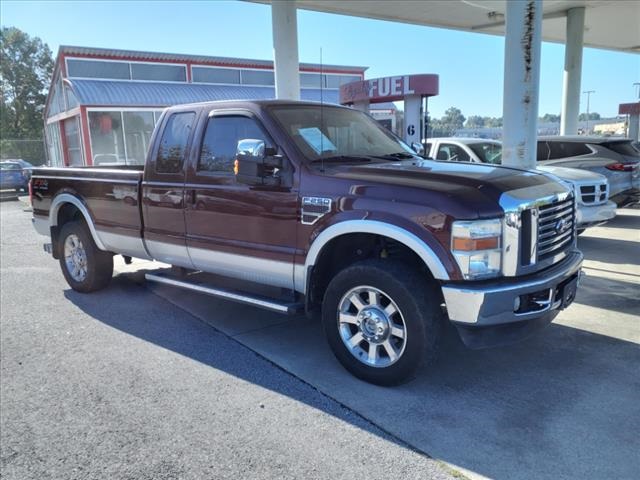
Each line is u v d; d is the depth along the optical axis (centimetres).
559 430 318
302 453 301
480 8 1372
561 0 1447
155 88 2527
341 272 383
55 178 639
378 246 395
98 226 590
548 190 379
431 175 368
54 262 851
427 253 334
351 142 463
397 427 326
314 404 357
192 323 528
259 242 428
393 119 2684
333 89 3091
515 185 361
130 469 291
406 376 363
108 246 594
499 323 336
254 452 303
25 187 2325
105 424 338
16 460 303
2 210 1761
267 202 416
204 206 464
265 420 338
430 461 291
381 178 369
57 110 2975
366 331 379
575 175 832
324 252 394
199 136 475
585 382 380
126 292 646
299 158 404
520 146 731
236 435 321
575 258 403
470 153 939
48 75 6669
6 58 6425
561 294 377
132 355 449
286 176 407
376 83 1059
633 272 675
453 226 328
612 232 970
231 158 451
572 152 1041
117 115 2297
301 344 466
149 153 521
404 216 343
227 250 453
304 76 2962
